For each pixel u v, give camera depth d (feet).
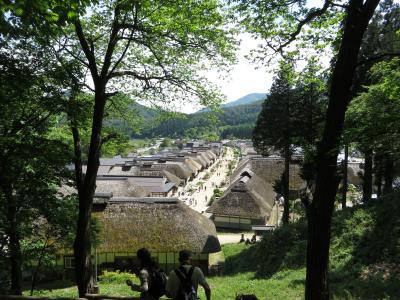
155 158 312.71
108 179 146.20
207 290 19.80
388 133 25.77
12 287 40.93
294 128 100.68
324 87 30.42
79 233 34.91
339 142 22.84
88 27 36.29
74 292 56.18
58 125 49.24
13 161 35.04
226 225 146.92
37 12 19.95
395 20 81.20
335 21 25.76
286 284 49.11
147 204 93.04
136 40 34.32
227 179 279.49
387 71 44.91
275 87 101.86
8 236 40.96
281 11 25.71
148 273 20.34
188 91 38.83
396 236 53.78
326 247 23.25
